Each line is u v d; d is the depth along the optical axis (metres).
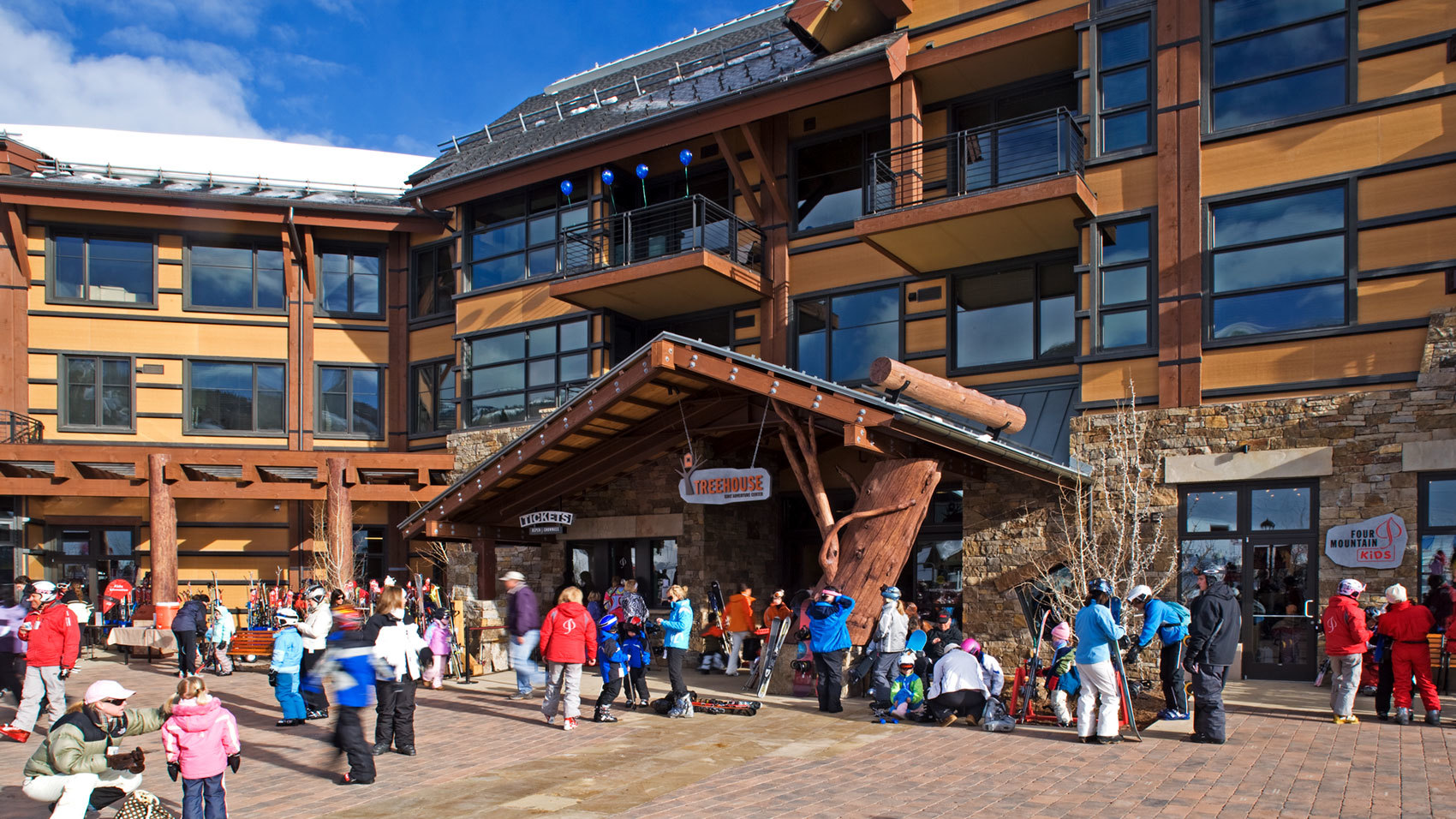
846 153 19.55
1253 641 14.12
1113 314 15.64
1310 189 14.41
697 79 21.97
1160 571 14.63
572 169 21.25
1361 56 14.27
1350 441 13.65
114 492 21.80
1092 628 10.27
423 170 26.00
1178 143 15.29
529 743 10.85
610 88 24.30
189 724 7.38
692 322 21.28
